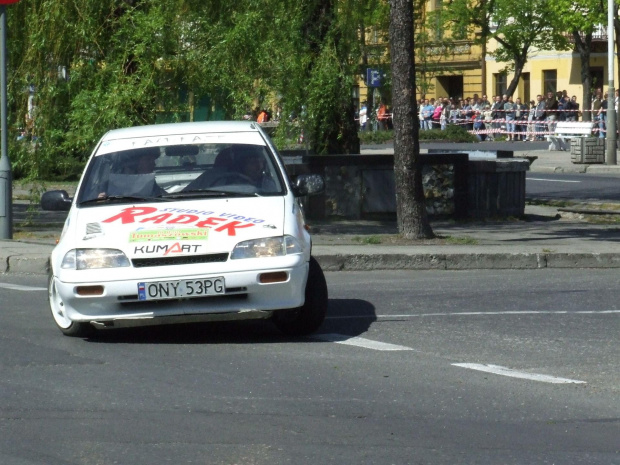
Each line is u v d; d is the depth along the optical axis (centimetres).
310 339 1168
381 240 1983
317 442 780
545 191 3359
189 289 1079
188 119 2248
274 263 1095
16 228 2261
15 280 1664
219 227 1114
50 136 2236
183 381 969
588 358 1079
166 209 1156
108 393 923
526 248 1867
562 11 5597
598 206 2845
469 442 784
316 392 930
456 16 6656
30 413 859
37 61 2211
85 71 2219
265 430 810
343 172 2394
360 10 2348
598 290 1541
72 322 1146
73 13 2178
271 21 2312
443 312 1352
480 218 2500
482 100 6512
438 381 973
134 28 2166
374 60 2450
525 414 862
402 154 1980
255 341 1157
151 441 781
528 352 1107
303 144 2539
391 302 1431
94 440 784
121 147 1274
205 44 2223
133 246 1097
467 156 2459
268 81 2314
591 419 849
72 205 1207
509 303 1423
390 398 911
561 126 5222
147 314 1091
